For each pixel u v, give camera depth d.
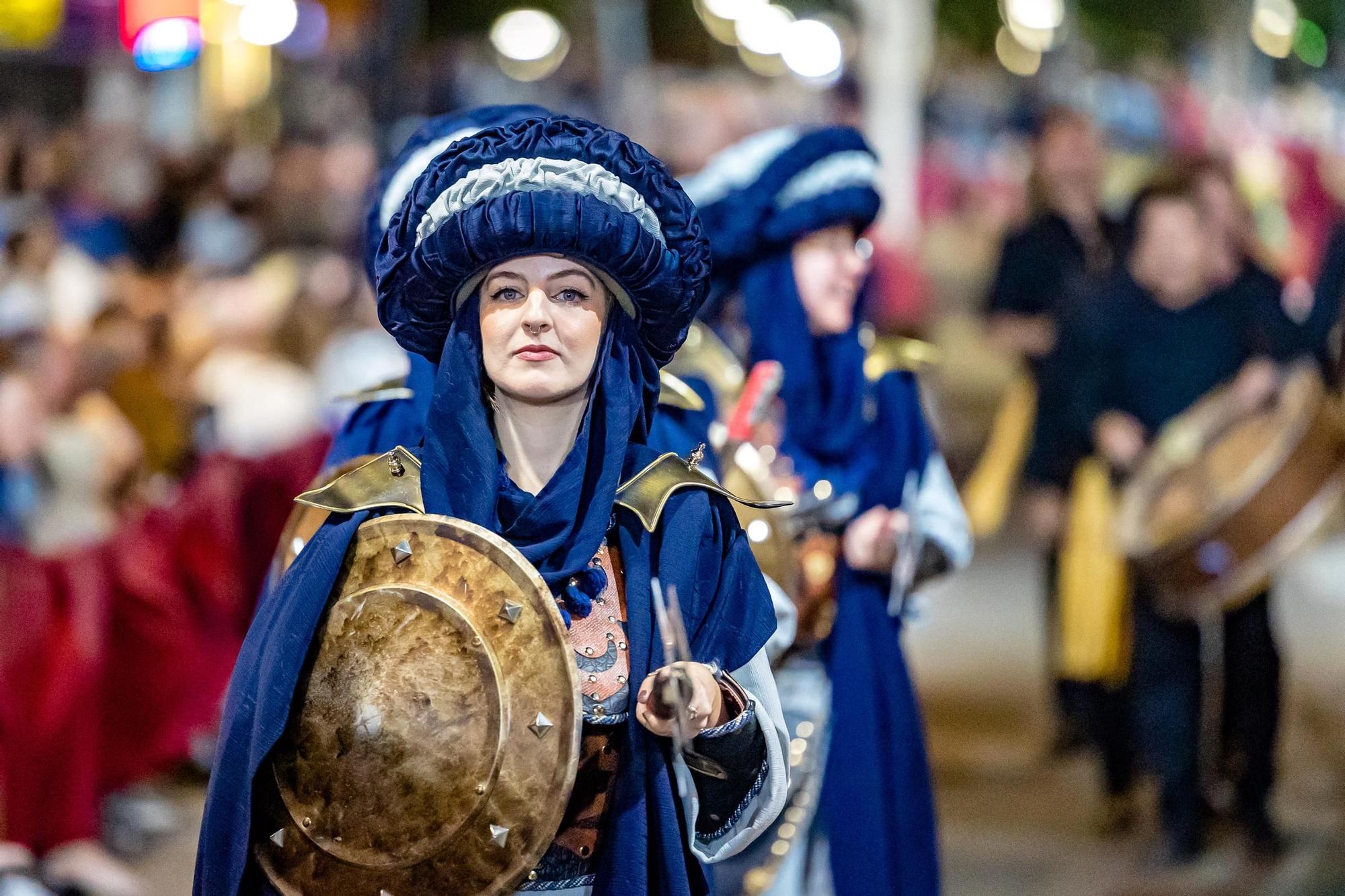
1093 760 12.44
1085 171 13.48
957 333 23.48
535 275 4.51
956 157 31.92
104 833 10.84
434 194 4.54
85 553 9.85
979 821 11.09
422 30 36.91
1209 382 10.84
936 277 26.22
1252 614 10.55
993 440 13.31
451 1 37.53
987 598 17.84
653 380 4.78
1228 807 10.98
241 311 12.45
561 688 4.26
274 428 11.93
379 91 22.50
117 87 21.09
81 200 16.55
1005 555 19.84
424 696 4.29
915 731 7.68
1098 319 11.19
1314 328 10.85
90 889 9.28
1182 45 36.41
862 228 7.95
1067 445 11.41
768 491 7.15
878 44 28.34
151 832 10.99
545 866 4.56
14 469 10.09
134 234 16.39
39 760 9.16
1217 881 10.05
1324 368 10.85
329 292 12.96
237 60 22.36
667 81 36.25
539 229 4.42
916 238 27.62
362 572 4.40
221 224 16.59
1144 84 33.88
